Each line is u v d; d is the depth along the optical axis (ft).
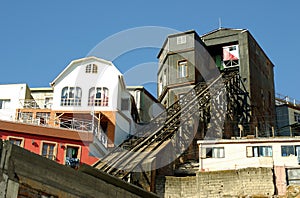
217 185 142.82
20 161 37.29
